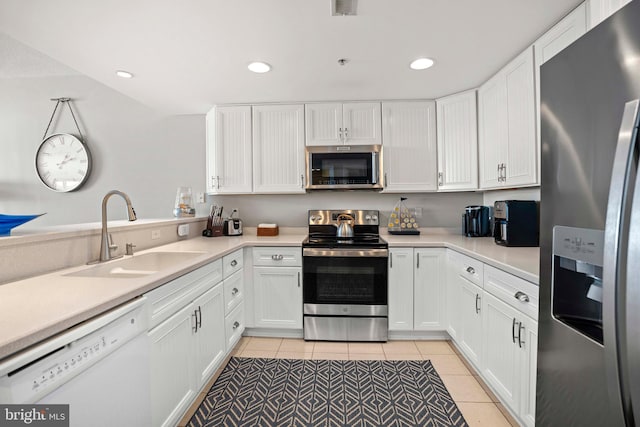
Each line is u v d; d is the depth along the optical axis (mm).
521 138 1930
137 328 1132
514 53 1930
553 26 1626
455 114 2605
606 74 776
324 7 1455
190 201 2986
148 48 1806
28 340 723
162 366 1318
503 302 1581
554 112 969
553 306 993
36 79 3207
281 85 2391
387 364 2156
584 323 917
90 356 899
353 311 2486
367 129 2748
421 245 2455
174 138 3156
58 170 3164
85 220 3184
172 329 1402
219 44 1774
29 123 3211
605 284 716
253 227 3146
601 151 791
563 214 934
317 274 2498
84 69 2078
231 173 2805
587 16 1413
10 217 1300
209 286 1830
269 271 2533
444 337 2547
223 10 1462
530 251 1949
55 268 1451
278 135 2777
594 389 837
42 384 754
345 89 2492
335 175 2740
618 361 701
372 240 2678
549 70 993
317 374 2031
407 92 2578
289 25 1598
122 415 1044
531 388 1339
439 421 1601
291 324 2533
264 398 1788
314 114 2760
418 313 2475
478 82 2383
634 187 670
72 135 3154
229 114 2799
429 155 2738
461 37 1737
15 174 3223
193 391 1608
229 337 2160
